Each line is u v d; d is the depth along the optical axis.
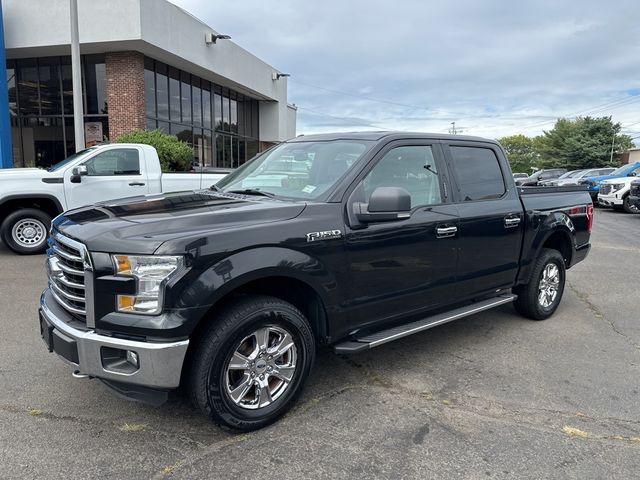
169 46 18.45
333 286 3.35
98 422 3.19
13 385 3.65
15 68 19.52
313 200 3.48
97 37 16.84
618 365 4.29
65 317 3.01
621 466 2.85
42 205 8.76
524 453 2.95
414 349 4.57
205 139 24.86
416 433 3.14
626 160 57.84
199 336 2.92
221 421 2.97
